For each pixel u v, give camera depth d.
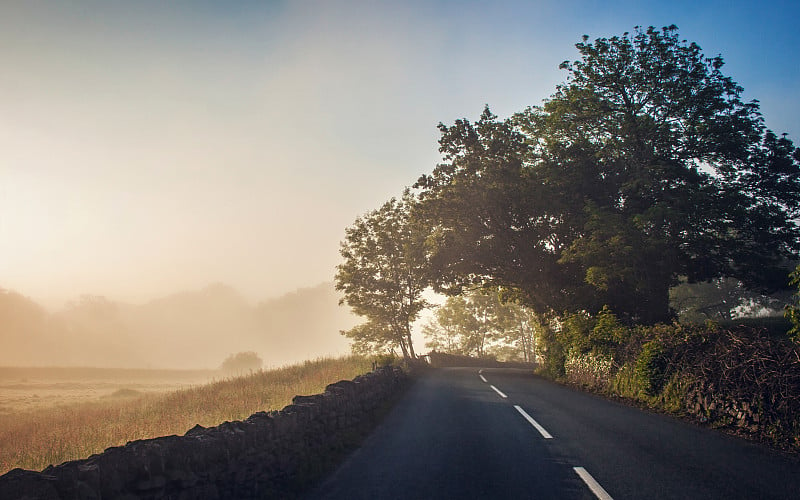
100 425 17.00
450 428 10.98
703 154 29.70
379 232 45.56
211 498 5.47
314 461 8.00
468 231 34.66
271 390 22.69
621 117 30.12
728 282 67.00
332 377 23.53
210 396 23.59
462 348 71.69
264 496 6.40
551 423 11.24
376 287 45.62
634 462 7.39
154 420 17.11
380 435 10.59
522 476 6.82
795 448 8.12
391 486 6.62
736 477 6.45
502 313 69.44
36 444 13.38
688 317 65.06
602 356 19.39
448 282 38.34
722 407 10.62
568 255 28.11
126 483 4.45
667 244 26.31
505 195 32.56
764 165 29.78
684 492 5.87
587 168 30.23
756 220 29.80
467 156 34.31
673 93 29.22
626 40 30.39
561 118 32.16
